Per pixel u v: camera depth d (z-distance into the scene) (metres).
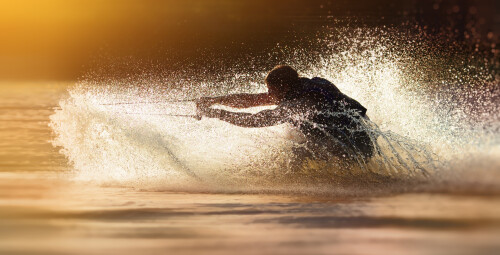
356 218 11.44
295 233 10.30
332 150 17.08
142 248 9.32
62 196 14.15
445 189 14.02
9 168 17.92
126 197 14.11
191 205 13.16
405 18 62.19
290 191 14.80
